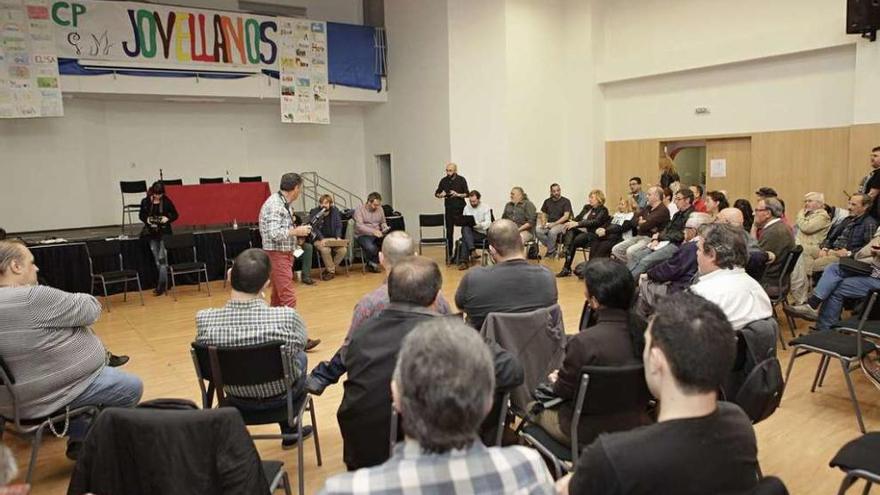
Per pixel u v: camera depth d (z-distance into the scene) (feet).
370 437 6.66
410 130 35.47
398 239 8.98
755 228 16.35
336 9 37.96
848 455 6.07
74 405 8.39
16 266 8.27
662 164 30.04
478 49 31.68
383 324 6.70
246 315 8.04
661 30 29.19
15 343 7.86
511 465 3.34
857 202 17.16
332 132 39.01
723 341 3.77
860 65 22.06
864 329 10.50
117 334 17.65
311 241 25.27
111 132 32.94
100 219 32.96
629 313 6.73
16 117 26.96
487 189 32.22
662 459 3.59
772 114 25.41
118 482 5.20
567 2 32.58
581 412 6.49
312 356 15.12
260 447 10.11
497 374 6.59
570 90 32.94
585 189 32.76
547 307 8.55
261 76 32.37
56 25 27.43
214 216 28.68
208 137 35.50
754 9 25.55
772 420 10.54
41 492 8.79
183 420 5.13
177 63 30.17
